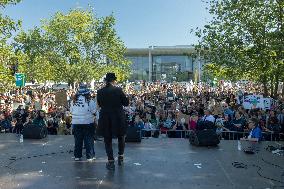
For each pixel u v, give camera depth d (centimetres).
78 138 813
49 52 4225
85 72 4241
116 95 727
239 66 2267
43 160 814
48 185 624
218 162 791
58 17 4200
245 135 1322
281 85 2962
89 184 630
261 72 2255
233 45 2241
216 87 4678
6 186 618
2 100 2747
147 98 2789
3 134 1217
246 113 1619
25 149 943
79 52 4238
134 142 1042
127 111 1712
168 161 800
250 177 674
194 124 1431
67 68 4206
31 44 4181
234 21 2242
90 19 4209
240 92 3328
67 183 636
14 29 2311
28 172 709
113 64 4400
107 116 727
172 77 8706
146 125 1469
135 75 8925
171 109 1912
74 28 4150
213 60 2330
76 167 749
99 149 952
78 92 820
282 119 1424
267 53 2145
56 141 1066
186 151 912
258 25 2156
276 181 649
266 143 1037
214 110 1611
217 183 636
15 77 2609
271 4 2148
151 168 738
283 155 865
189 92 3534
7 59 2431
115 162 795
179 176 680
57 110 1884
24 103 2638
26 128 1111
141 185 624
